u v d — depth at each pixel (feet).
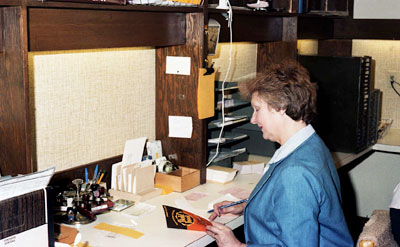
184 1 7.34
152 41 7.37
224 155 9.05
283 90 5.33
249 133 10.28
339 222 5.32
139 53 8.19
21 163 5.63
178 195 7.59
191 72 8.02
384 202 13.24
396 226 6.57
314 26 11.18
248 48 10.61
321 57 10.77
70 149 7.32
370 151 11.87
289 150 5.32
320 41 13.09
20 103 5.49
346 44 12.71
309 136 5.42
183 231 6.15
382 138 12.08
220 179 8.29
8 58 5.49
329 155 5.61
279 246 5.05
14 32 5.39
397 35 11.58
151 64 8.44
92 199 6.70
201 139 8.11
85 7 5.96
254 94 5.58
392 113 13.10
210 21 8.05
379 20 11.72
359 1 11.89
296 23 10.03
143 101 8.41
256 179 8.67
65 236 5.73
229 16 8.23
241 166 9.01
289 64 5.60
